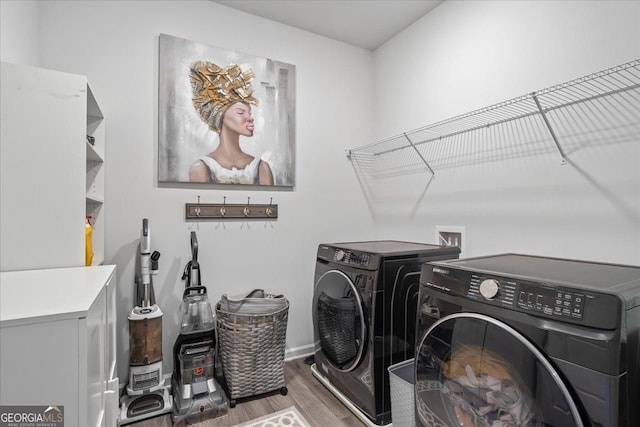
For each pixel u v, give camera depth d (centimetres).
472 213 209
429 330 123
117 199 200
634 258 137
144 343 181
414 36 256
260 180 242
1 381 71
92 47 194
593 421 78
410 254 175
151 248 210
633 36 138
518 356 92
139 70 206
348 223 287
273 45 253
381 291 166
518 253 181
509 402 94
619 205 142
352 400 183
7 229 127
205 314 199
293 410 184
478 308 106
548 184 168
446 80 229
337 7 238
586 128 153
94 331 91
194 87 220
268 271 249
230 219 235
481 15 204
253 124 240
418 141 251
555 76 165
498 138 194
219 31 231
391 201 278
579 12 156
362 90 296
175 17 217
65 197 134
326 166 277
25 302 84
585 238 153
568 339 83
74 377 77
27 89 130
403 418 146
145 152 208
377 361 165
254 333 193
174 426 170
